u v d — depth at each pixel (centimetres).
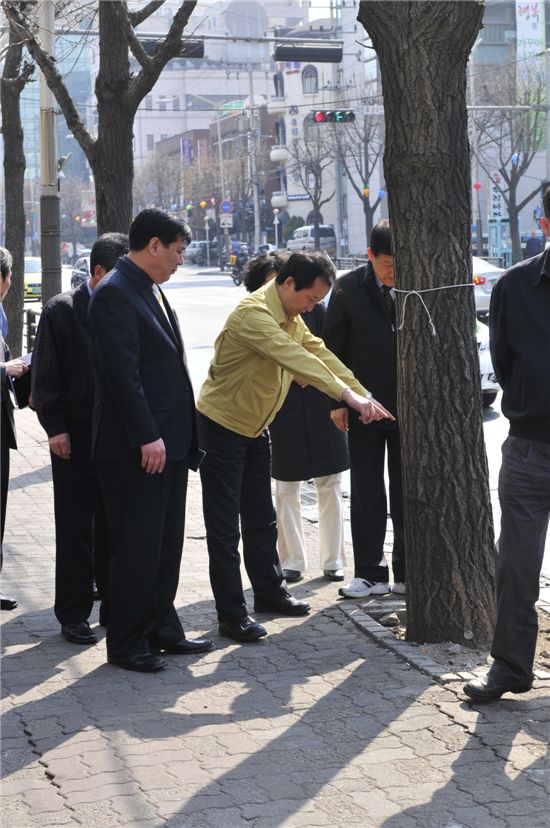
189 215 9662
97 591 594
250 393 518
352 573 647
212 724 411
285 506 630
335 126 5959
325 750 385
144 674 470
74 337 517
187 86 11344
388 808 342
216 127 9650
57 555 526
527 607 416
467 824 331
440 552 490
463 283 488
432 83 470
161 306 482
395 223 488
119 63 920
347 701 431
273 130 8656
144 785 360
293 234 7744
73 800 350
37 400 515
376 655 487
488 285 2178
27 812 343
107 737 400
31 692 449
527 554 412
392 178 484
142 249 471
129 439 461
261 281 576
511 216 4766
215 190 8619
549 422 400
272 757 380
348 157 6438
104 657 497
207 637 525
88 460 521
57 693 447
